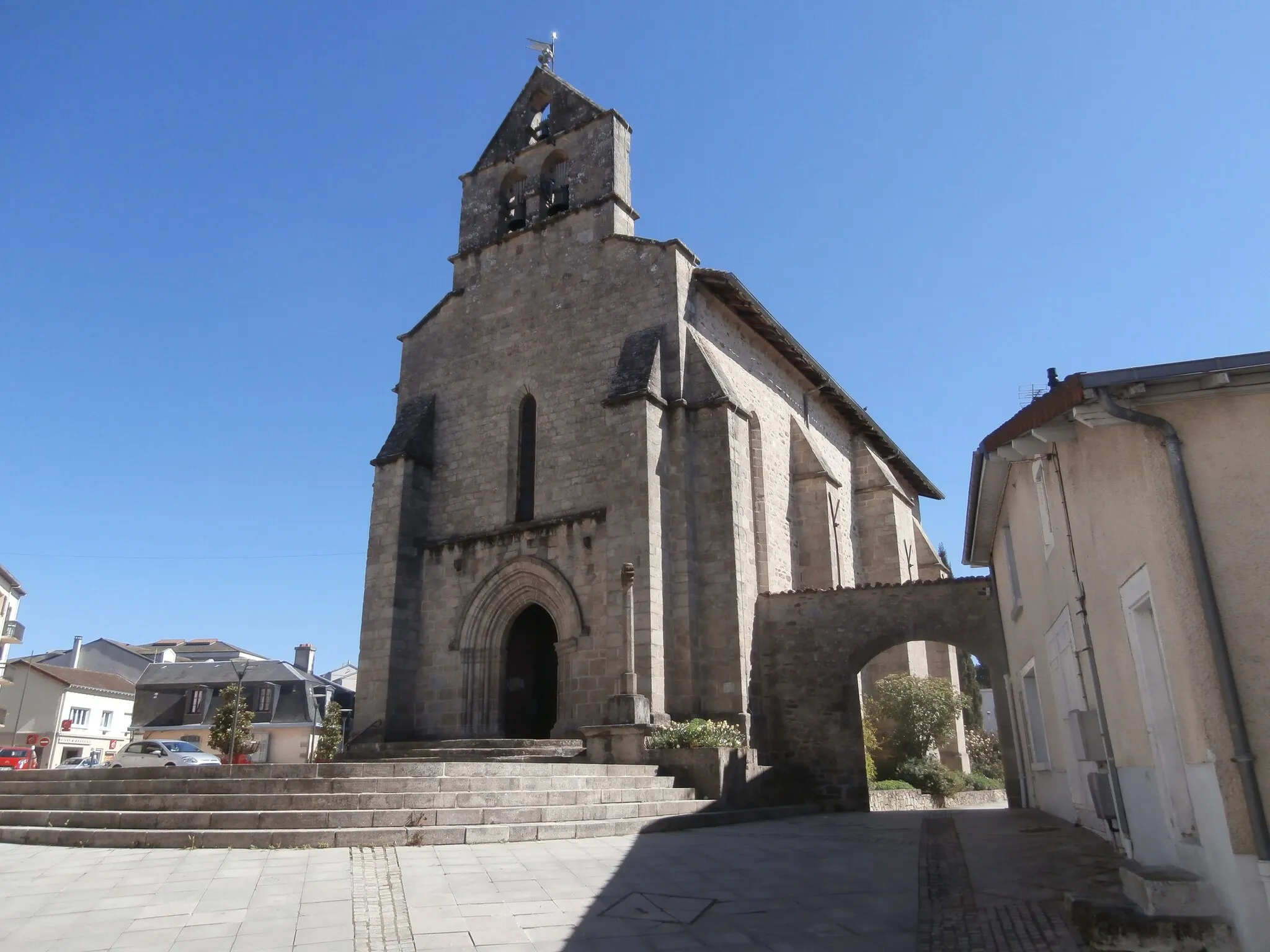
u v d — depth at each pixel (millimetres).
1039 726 15781
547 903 7422
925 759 25953
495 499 23281
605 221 23969
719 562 20188
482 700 21656
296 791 11938
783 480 25703
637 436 20141
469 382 24922
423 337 26328
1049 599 11406
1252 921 5582
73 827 11211
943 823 14727
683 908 7352
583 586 20688
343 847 10180
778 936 6543
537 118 28031
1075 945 6148
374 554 23328
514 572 21922
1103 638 8398
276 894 7684
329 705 35125
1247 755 5758
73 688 52781
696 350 21922
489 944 6215
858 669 20234
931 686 26359
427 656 22641
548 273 24531
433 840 10516
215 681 52250
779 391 26656
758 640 21016
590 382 22609
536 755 17891
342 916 6941
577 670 20094
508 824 11477
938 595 19906
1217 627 6020
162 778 12727
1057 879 8328
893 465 34875
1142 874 6473
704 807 15156
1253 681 5910
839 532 27766
